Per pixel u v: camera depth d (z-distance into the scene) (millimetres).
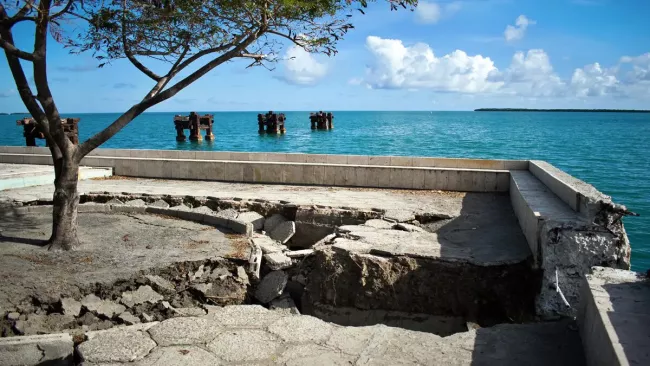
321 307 8508
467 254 8492
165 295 7980
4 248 9148
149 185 15430
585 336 4773
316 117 73062
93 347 4711
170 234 10281
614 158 39125
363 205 12078
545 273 7395
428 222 11188
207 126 53781
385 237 9578
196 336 4988
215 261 8781
